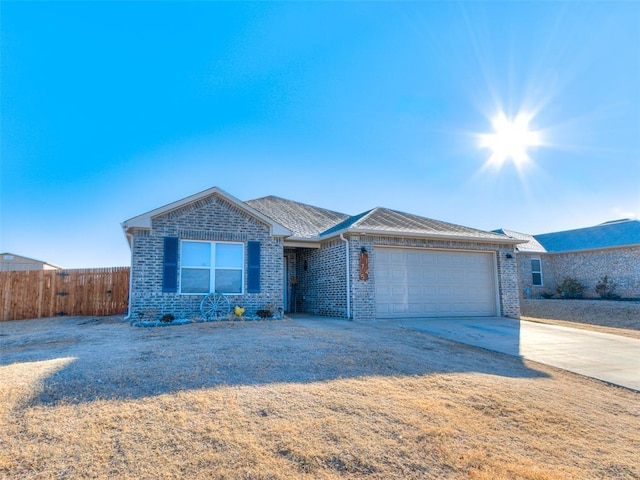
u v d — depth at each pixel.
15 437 3.91
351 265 14.41
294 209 20.12
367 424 4.53
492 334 11.94
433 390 5.92
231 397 5.11
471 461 3.86
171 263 12.56
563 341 11.17
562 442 4.46
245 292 13.48
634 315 17.97
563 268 27.02
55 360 6.66
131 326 11.15
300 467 3.60
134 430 4.13
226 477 3.38
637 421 5.35
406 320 14.51
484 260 17.06
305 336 9.37
